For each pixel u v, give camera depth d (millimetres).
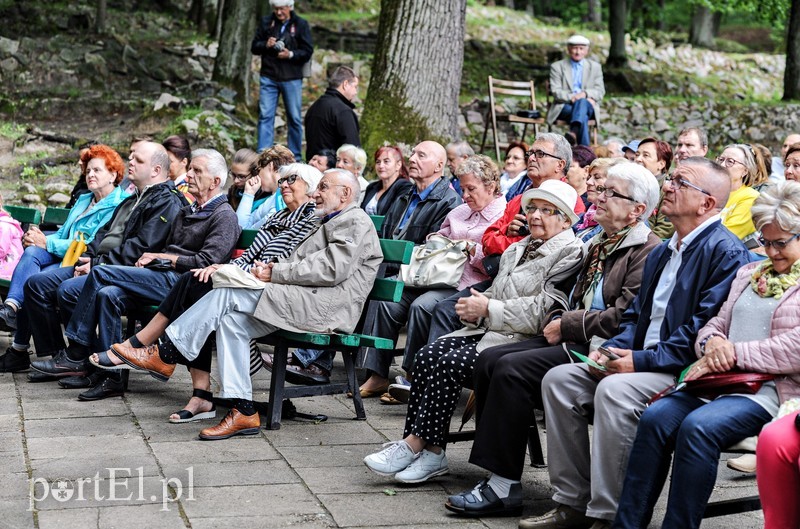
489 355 3824
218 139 11430
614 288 3820
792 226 3205
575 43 11383
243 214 6512
